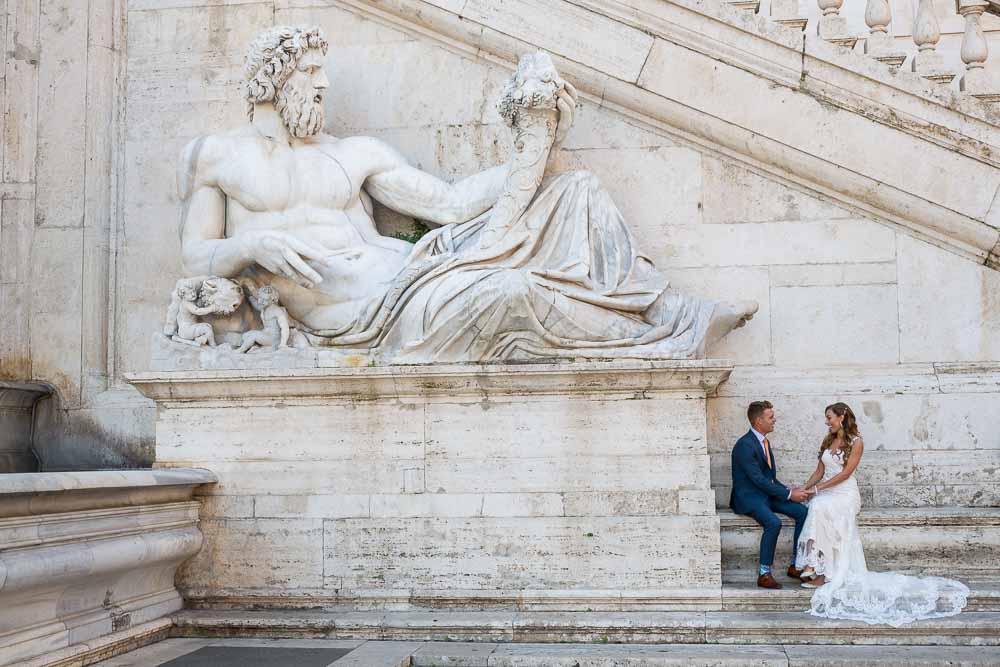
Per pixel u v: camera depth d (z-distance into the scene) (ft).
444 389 22.16
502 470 21.98
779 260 24.89
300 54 24.34
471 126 26.45
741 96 24.73
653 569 21.35
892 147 24.12
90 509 18.76
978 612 20.22
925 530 21.90
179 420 23.09
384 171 25.05
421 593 21.79
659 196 25.40
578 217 23.44
